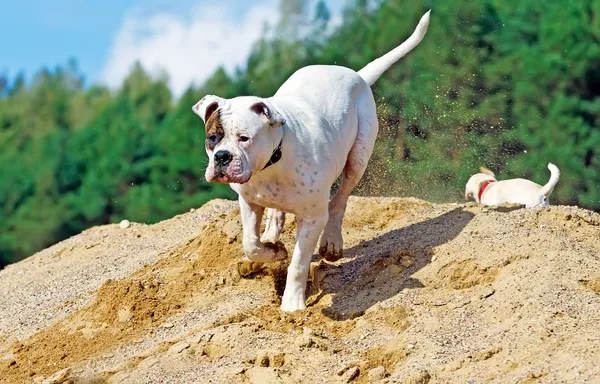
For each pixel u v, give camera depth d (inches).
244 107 352.2
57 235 2192.4
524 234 412.8
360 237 459.5
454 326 359.6
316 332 367.9
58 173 2316.7
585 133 1275.8
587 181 1238.3
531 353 326.6
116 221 2128.4
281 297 414.9
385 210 484.7
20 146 2738.7
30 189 2325.3
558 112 1286.9
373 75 442.3
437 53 1349.7
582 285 371.2
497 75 1328.7
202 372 353.4
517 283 375.2
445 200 999.6
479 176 628.1
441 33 1393.9
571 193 1232.2
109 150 2239.2
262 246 395.5
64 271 510.3
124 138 2178.9
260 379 340.2
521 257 393.7
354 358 351.9
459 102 1245.7
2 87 3068.4
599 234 422.0
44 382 370.9
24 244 2207.2
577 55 1346.0
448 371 329.7
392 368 345.7
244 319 391.2
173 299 418.9
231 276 425.1
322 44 2118.6
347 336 371.6
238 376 343.0
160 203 1868.8
